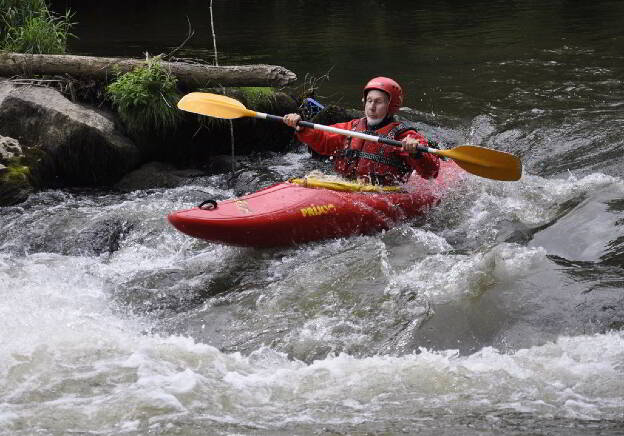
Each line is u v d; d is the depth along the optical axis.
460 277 7.93
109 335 7.34
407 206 9.90
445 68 18.98
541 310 7.21
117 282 8.87
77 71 12.93
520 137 13.74
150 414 5.90
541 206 10.13
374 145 10.11
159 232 10.10
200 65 13.29
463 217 10.05
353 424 5.73
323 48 21.67
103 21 26.36
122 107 12.46
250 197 9.55
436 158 9.91
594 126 13.91
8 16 14.63
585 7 26.91
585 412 5.73
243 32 24.41
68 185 12.18
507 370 6.39
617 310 7.06
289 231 9.27
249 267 9.10
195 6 30.38
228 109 10.59
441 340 7.03
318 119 13.65
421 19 26.42
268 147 13.97
